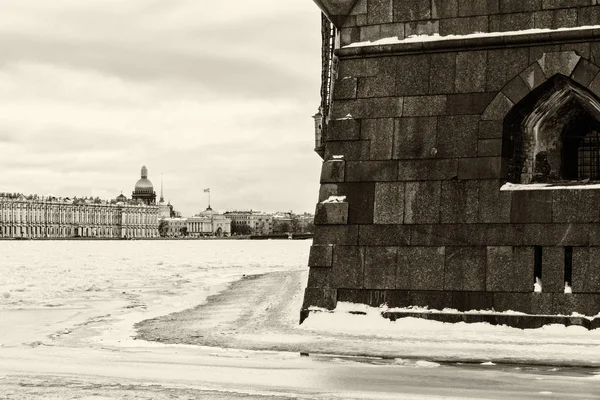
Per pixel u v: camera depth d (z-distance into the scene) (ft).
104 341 56.44
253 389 36.68
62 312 78.43
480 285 57.57
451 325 57.47
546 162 61.26
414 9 61.62
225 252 353.10
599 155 61.00
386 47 61.62
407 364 44.75
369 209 60.95
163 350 51.11
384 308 59.67
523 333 54.95
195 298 94.89
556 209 56.59
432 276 58.80
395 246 59.98
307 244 616.39
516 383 38.45
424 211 59.67
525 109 60.03
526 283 56.54
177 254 319.88
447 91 60.23
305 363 45.11
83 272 163.84
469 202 58.65
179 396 34.86
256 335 57.47
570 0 57.77
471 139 59.21
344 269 60.90
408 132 60.80
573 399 34.47
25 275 150.30
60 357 48.08
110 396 34.86
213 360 46.42
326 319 60.44
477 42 59.47
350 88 62.54
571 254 56.24
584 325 54.70
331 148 62.49
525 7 58.80
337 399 34.09
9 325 67.46
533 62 58.34
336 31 65.72
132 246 536.83
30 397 34.71
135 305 86.22
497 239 57.67
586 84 56.90
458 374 41.11
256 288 109.70
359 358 46.93
